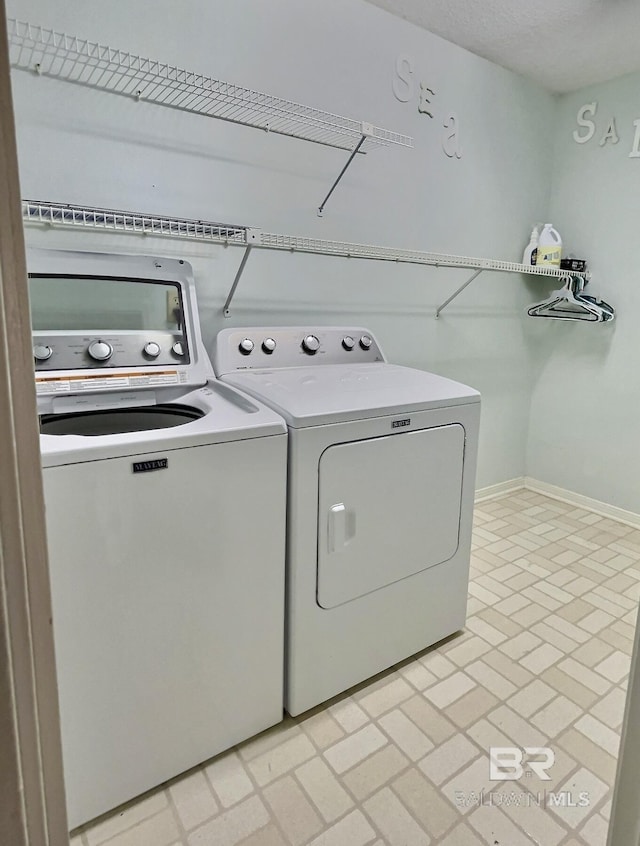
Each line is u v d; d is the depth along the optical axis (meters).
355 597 1.65
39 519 0.52
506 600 2.26
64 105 1.64
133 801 1.34
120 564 1.21
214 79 1.71
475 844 1.23
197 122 1.90
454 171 2.75
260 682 1.51
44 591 0.54
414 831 1.26
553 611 2.18
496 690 1.73
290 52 2.07
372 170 2.42
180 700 1.36
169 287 1.77
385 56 2.35
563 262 3.10
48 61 1.59
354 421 1.53
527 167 3.09
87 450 1.12
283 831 1.26
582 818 1.29
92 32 1.65
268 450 1.39
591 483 3.25
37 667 0.54
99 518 1.16
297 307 2.29
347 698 1.70
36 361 1.48
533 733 1.55
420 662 1.87
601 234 3.03
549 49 2.61
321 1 2.12
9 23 1.47
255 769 1.43
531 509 3.27
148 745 1.33
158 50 1.77
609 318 2.95
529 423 3.56
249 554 1.41
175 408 1.69
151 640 1.29
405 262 2.63
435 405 1.74
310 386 1.71
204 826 1.28
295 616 1.53
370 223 2.46
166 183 1.87
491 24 2.40
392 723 1.59
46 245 1.68
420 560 1.81
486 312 3.11
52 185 1.66
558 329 3.31
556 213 3.25
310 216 2.26
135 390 1.62
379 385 1.80
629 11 2.27
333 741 1.53
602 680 1.77
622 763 0.64
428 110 2.56
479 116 2.79
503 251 3.11
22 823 0.53
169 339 1.72
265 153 2.08
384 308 2.61
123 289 1.70
